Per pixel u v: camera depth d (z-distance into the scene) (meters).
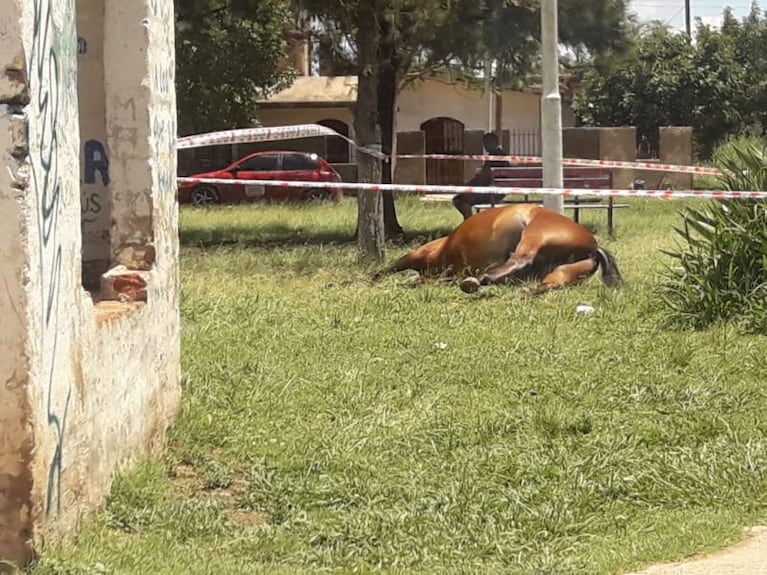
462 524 6.11
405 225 22.08
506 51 19.47
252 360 9.23
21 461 4.86
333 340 10.06
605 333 10.32
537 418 7.71
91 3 7.38
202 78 30.58
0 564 4.85
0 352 4.82
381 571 5.48
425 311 11.39
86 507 5.59
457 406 8.12
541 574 5.35
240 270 14.91
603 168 19.78
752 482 6.61
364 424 7.67
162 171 7.22
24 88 4.77
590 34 19.83
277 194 30.53
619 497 6.49
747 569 5.32
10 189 4.78
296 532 6.04
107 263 7.62
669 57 42.59
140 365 6.63
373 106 15.72
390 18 15.45
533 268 12.76
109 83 6.89
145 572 5.10
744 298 10.52
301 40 21.05
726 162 11.91
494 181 18.92
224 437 7.34
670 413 7.92
